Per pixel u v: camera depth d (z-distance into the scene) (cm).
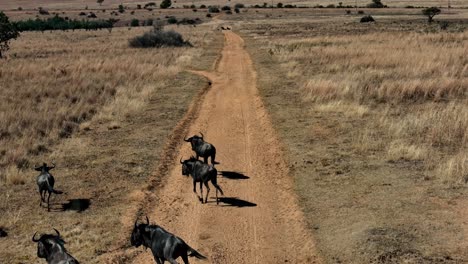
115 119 2773
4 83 3728
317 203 1619
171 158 2167
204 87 3716
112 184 1842
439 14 12788
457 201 1545
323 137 2297
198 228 1525
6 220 1541
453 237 1330
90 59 5106
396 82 3152
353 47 5206
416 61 3912
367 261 1248
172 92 3516
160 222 1564
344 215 1512
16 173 1866
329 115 2664
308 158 2033
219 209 1653
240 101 3259
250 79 4019
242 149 2288
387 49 4822
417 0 19862
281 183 1845
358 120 2530
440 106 2703
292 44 6191
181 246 1153
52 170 1986
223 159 2158
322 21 11856
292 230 1485
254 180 1906
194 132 2575
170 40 6788
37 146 2239
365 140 2170
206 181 1667
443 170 1769
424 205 1533
